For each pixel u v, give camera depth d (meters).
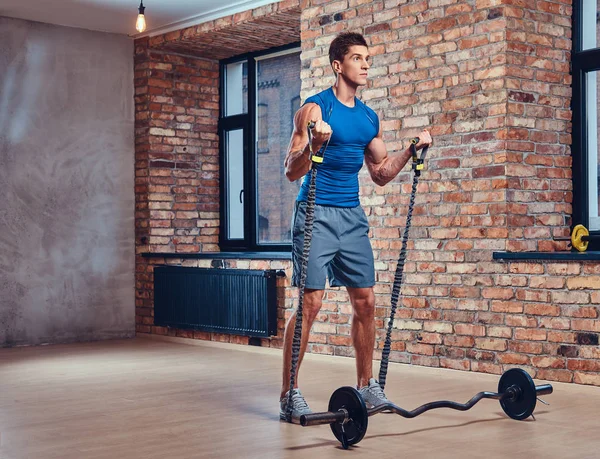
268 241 8.23
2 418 4.36
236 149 8.61
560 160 5.81
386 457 3.49
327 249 4.15
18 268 7.67
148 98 8.27
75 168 8.02
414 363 6.03
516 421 4.22
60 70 7.93
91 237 8.12
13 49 7.66
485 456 3.50
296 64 7.99
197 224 8.57
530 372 5.35
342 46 4.10
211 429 4.05
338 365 6.30
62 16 7.66
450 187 5.84
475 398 4.13
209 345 7.68
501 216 5.53
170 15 7.67
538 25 5.71
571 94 5.88
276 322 7.05
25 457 3.52
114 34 8.28
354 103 4.20
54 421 4.27
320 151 3.83
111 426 4.14
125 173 8.35
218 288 7.45
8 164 7.62
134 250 8.41
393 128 6.21
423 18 6.01
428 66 5.98
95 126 8.15
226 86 8.69
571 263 5.14
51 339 7.86
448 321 5.82
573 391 5.10
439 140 5.91
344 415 3.62
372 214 6.34
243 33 7.68
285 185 8.05
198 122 8.58
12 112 7.64
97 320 8.16
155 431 4.02
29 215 7.73
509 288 5.47
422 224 6.00
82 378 5.77
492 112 5.60
